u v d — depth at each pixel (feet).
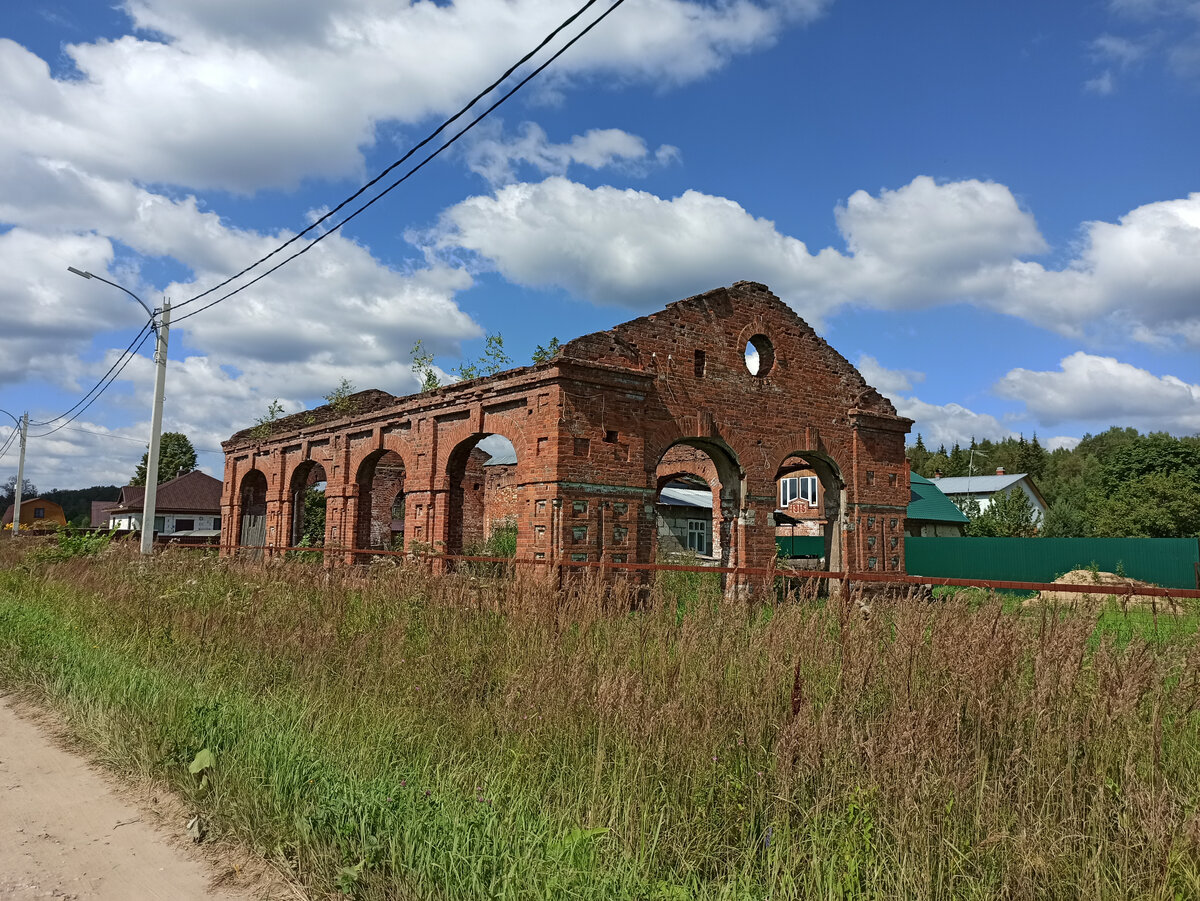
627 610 26.84
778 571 23.38
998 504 141.90
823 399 67.67
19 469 140.05
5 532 130.82
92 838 16.25
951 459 326.24
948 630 16.93
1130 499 143.54
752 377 62.75
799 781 14.70
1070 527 143.84
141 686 24.89
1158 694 13.58
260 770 17.63
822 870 12.96
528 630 26.58
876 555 69.26
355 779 16.85
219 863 15.15
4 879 14.37
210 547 58.29
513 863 13.17
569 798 16.48
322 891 13.80
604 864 13.61
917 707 15.14
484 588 31.58
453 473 62.49
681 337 58.59
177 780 18.58
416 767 18.17
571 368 51.72
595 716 18.85
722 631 21.74
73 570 53.98
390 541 116.88
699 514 121.70
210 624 32.68
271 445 88.53
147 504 64.95
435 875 13.42
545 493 51.52
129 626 34.94
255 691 25.13
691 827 14.94
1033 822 12.72
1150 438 168.76
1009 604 17.25
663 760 16.48
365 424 72.08
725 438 60.23
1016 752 13.74
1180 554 83.56
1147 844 11.77
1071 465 311.88
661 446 56.44
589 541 51.83
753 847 13.87
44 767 20.57
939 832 12.71
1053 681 14.51
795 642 19.94
